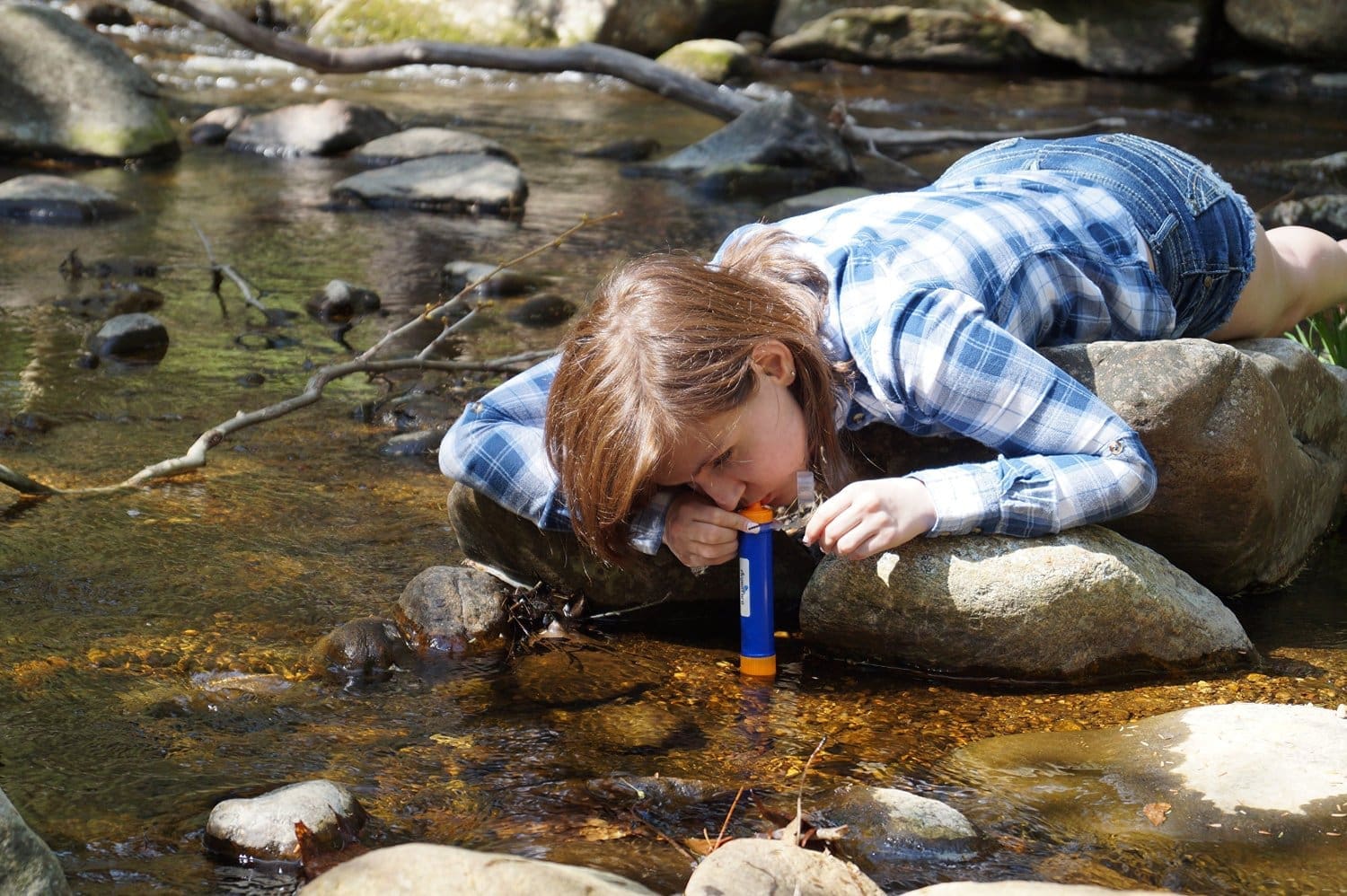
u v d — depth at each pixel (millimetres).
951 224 2744
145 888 1867
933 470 2539
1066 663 2570
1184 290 3090
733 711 2449
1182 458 2734
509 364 4004
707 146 7918
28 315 4934
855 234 2748
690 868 1927
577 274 5703
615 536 2490
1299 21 11461
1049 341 2912
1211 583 2953
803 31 12867
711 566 2814
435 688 2518
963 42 12477
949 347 2512
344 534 3180
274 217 6723
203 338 4746
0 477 3262
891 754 2281
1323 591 3033
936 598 2555
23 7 8188
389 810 2080
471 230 6516
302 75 11766
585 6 12938
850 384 2588
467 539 2988
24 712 2350
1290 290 3408
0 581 2859
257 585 2891
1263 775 2135
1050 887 1745
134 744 2260
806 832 2002
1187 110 10398
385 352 4621
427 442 3773
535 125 9633
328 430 3900
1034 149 3242
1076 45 12078
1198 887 1880
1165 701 2490
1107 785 2160
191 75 11445
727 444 2354
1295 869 1918
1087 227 2906
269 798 2004
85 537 3104
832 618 2656
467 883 1670
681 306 2346
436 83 11703
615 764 2238
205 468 3570
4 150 7930
